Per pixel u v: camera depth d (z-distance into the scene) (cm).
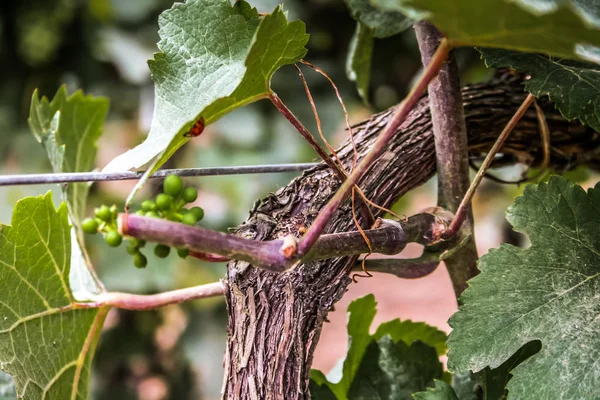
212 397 102
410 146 48
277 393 43
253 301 43
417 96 37
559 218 44
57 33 103
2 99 107
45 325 46
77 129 54
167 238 36
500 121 50
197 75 44
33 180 44
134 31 106
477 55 84
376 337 53
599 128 42
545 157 51
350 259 45
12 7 103
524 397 42
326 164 46
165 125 43
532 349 46
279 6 39
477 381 49
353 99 107
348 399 51
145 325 110
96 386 108
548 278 43
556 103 42
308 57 105
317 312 44
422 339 54
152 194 90
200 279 103
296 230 44
